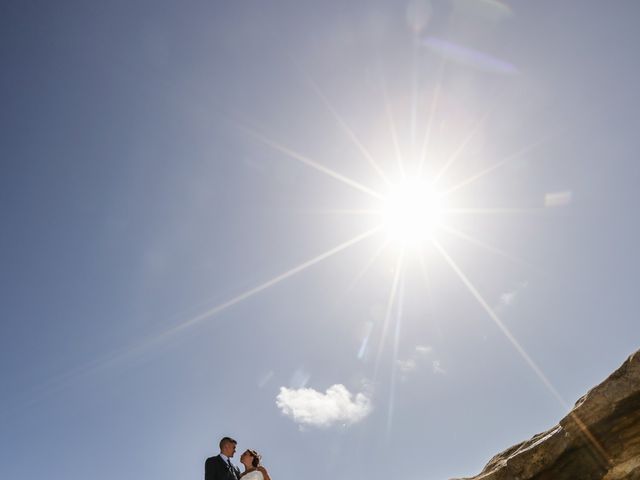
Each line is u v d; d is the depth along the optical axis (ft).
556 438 37.32
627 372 34.68
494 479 40.42
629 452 33.53
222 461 38.68
